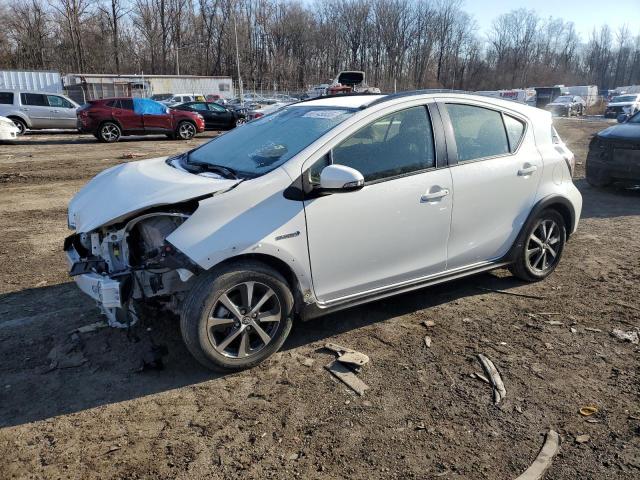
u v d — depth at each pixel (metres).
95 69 61.81
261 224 3.32
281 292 3.47
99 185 3.95
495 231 4.45
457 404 3.16
